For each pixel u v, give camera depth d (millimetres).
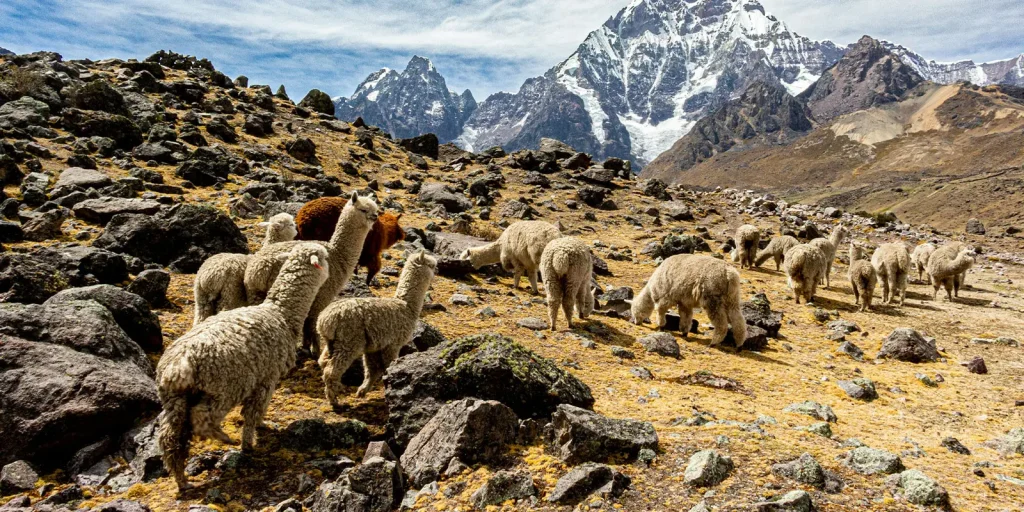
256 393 6559
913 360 12797
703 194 44312
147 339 9062
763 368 11703
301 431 7039
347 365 7930
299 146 32281
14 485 5941
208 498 5809
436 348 8125
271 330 6629
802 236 30328
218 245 14023
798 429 7781
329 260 9492
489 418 6531
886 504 5297
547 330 12773
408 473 6312
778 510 4941
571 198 34531
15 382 6418
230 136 32062
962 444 7625
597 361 11078
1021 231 41656
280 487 6164
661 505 5367
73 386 6602
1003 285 22844
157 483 6168
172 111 34906
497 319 13070
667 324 14352
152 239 13500
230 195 22281
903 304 18703
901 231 35500
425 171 38156
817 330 15422
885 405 9852
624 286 17438
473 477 6078
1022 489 5957
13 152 21031
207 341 5922
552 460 6316
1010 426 8914
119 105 30328
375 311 8102
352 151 36406
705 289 12883
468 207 29203
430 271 8984
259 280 8781
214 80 47000
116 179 20688
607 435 6363
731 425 7555
